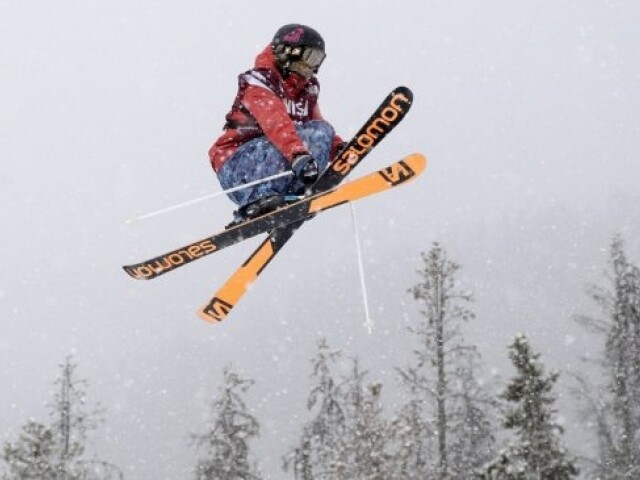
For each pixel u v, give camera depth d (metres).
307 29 8.62
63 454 34.31
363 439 30.83
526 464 26.09
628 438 35.31
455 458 37.78
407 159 8.62
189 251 9.02
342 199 8.57
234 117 8.79
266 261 9.12
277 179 8.62
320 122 8.93
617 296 37.59
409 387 37.12
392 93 8.52
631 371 36.41
